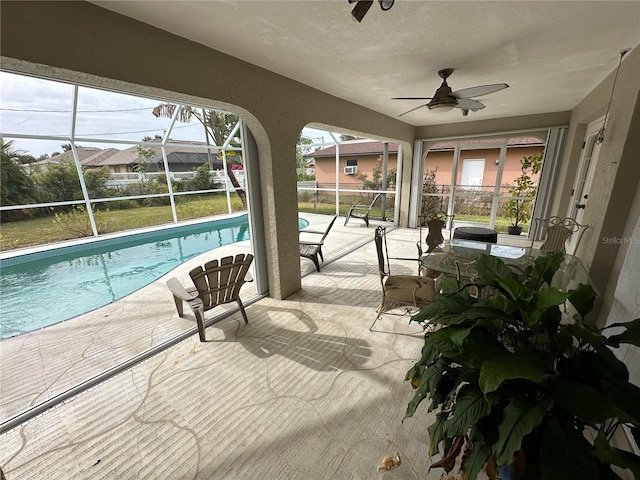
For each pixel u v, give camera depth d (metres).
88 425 1.69
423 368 1.42
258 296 3.29
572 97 3.87
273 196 2.93
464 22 1.84
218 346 2.43
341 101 3.72
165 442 1.58
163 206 8.96
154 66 1.82
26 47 1.35
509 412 0.93
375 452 1.51
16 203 6.69
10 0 1.28
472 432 1.03
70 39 1.47
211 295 2.49
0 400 1.88
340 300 3.24
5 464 1.47
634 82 2.23
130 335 2.61
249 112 2.49
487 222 7.53
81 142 5.58
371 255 4.89
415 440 1.57
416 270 4.16
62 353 2.36
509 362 0.96
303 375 2.08
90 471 1.43
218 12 1.66
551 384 1.00
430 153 9.55
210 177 9.97
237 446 1.55
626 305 2.03
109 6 1.56
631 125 2.27
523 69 2.74
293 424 1.68
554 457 0.85
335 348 2.38
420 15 1.75
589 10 1.72
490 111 4.82
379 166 10.70
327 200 10.54
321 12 1.68
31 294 4.01
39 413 1.77
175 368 2.17
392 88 3.27
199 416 1.75
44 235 6.41
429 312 1.28
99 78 1.62
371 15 1.73
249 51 2.21
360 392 1.92
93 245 6.18
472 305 1.27
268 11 1.66
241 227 8.33
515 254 2.78
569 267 2.41
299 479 1.39
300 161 12.41
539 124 5.05
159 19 1.71
